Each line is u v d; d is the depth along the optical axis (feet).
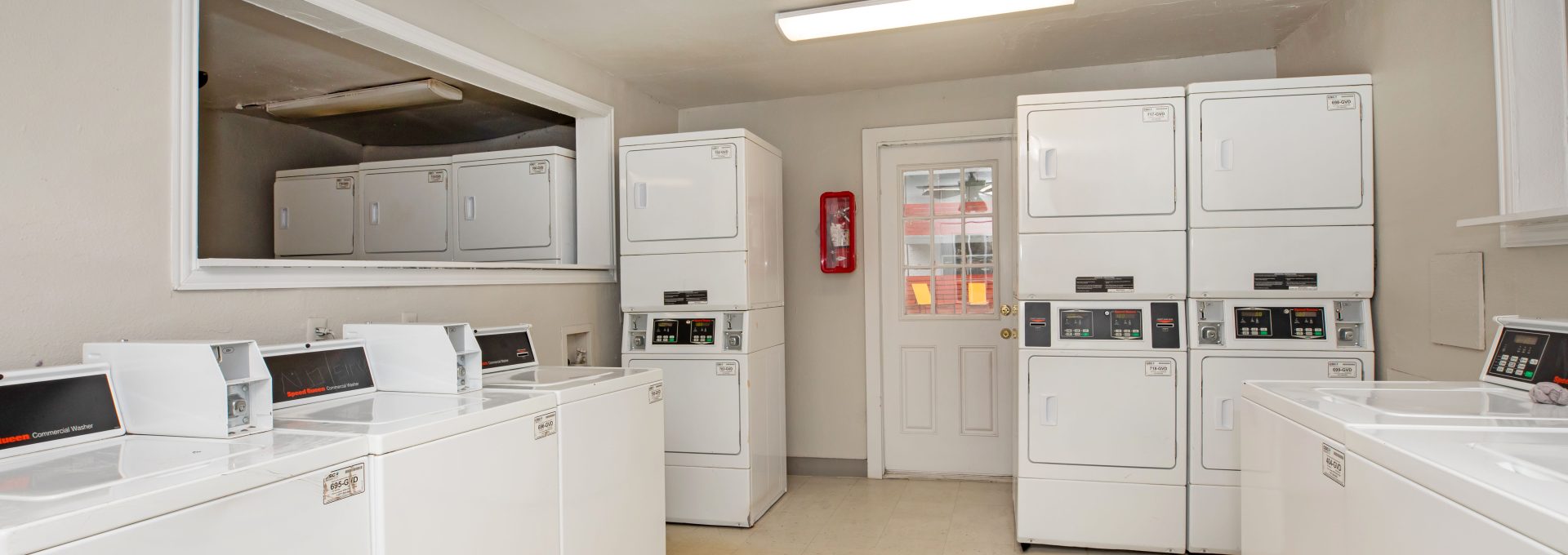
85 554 3.25
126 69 5.74
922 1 9.20
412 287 8.36
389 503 4.78
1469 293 7.10
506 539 5.83
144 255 5.84
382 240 13.20
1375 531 4.11
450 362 6.63
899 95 13.75
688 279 11.43
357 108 13.14
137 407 5.08
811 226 14.21
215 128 13.91
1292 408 5.32
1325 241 9.11
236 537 3.91
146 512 3.49
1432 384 6.15
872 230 13.88
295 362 6.18
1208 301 9.55
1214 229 9.39
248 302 6.63
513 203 12.24
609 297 12.35
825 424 14.21
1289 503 5.39
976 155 13.46
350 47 10.34
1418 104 7.98
